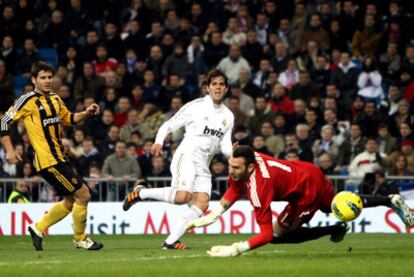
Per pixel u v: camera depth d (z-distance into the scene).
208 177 39.81
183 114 39.59
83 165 61.31
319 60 70.69
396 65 72.44
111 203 54.97
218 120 39.50
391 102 68.38
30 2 79.12
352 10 74.50
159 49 72.00
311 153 61.69
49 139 37.91
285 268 29.20
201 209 39.34
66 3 78.00
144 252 37.50
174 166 39.56
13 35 77.62
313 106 66.25
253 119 65.75
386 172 60.38
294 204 33.03
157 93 69.81
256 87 68.81
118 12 78.31
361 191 54.75
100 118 66.69
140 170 60.12
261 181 31.56
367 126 65.50
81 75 72.75
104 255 35.97
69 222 55.28
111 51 74.69
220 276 27.30
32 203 54.59
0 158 60.62
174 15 75.50
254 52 72.06
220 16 76.56
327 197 33.62
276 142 63.22
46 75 37.94
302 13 74.25
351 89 69.75
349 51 73.94
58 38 76.88
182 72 71.38
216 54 72.19
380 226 54.50
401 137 64.19
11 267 30.31
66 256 35.69
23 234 54.53
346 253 36.00
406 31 74.06
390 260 32.28
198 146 39.41
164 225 54.84
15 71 75.38
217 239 49.38
